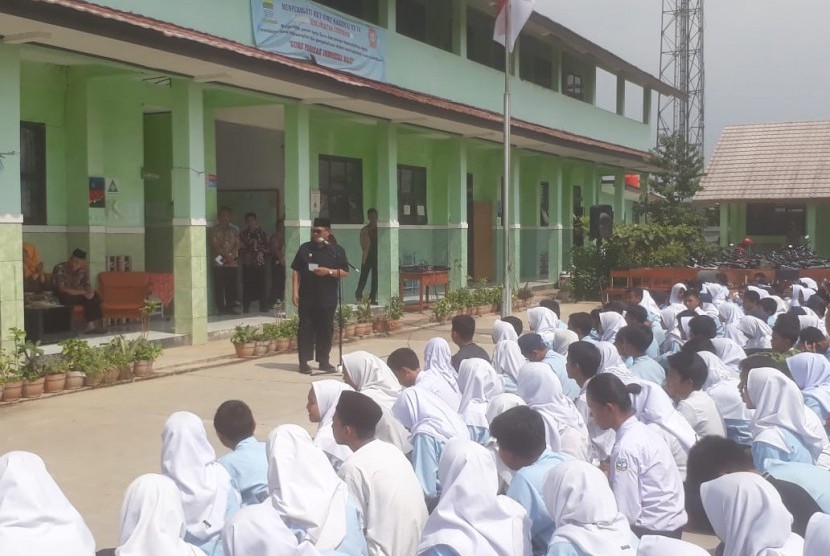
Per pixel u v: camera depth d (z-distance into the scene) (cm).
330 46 1480
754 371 561
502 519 372
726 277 1766
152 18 1130
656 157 2816
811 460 546
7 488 319
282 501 374
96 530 566
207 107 1465
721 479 351
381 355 1246
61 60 1147
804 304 1259
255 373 1091
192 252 1235
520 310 1905
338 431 481
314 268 1088
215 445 767
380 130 1686
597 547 353
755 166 3114
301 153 1443
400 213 1977
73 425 817
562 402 560
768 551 331
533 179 2520
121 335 1138
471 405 609
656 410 559
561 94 2400
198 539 413
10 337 959
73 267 1219
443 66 1848
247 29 1305
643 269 2041
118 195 1316
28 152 1228
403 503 420
